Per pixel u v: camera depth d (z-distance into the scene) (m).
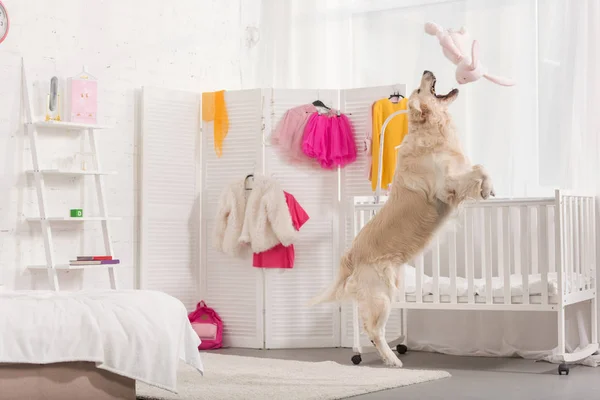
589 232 4.93
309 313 5.66
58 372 3.11
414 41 5.88
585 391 3.82
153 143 5.66
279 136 5.67
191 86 6.05
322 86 6.22
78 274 5.20
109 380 3.27
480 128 5.47
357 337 4.99
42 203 4.86
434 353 5.30
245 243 5.67
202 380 4.15
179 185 5.80
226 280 5.78
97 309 3.22
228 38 6.36
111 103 5.49
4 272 4.80
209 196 5.88
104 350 3.17
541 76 5.23
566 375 4.31
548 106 5.21
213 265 5.84
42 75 5.05
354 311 4.99
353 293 4.64
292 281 5.65
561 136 5.16
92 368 3.21
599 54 5.04
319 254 5.67
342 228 5.65
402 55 5.93
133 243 5.61
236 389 3.87
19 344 3.02
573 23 5.11
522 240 4.55
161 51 5.83
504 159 5.38
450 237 4.76
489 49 5.46
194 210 5.88
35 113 5.00
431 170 4.46
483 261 5.28
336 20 6.20
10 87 4.88
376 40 6.05
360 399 3.68
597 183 5.01
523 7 5.36
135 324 3.24
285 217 5.52
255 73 6.38
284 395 3.70
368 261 4.59
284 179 5.68
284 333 5.64
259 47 6.38
